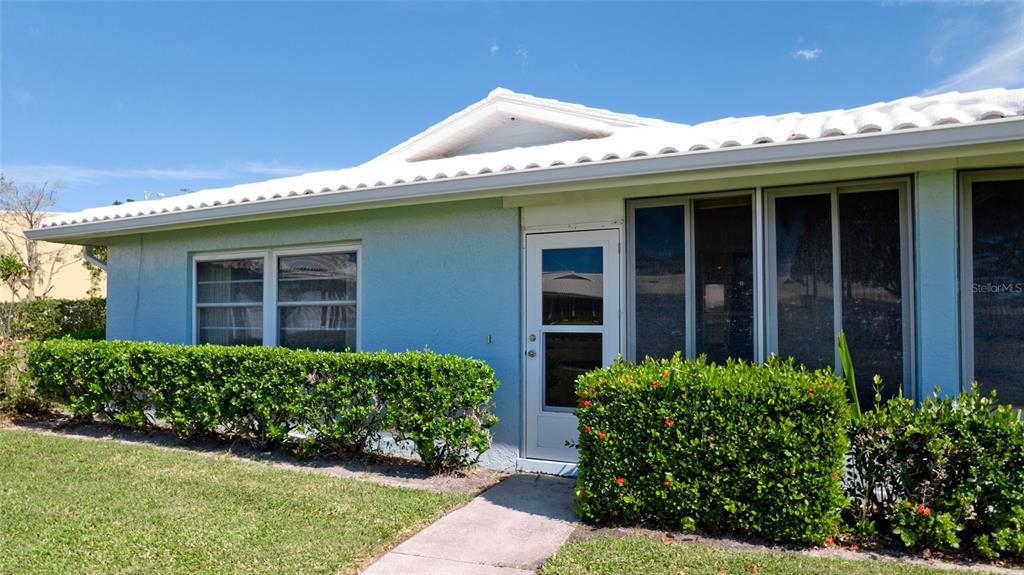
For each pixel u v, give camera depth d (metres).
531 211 6.09
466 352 6.33
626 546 4.05
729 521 4.25
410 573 3.74
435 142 9.73
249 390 6.56
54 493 5.11
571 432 5.85
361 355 6.04
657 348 5.58
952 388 4.47
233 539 4.17
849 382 4.30
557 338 5.98
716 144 4.60
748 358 5.24
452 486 5.48
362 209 6.64
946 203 4.51
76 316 15.93
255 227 7.76
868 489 4.18
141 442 7.10
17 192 22.98
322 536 4.23
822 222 5.05
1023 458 3.77
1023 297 4.48
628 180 5.09
